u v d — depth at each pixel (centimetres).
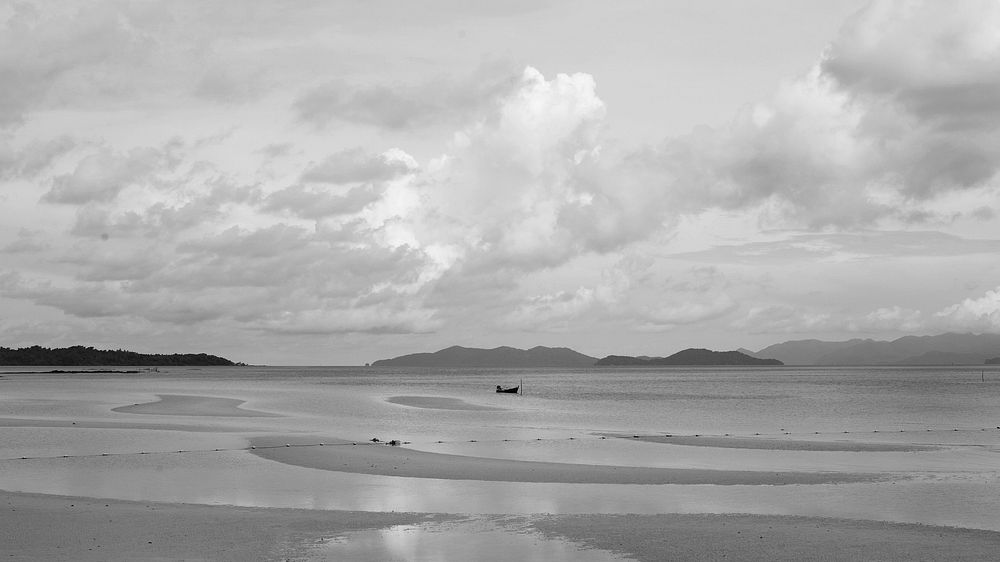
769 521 3012
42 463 4725
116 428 6831
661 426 7356
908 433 6612
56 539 2744
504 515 3161
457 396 13288
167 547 2652
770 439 6059
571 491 3784
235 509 3288
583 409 9756
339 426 7225
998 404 10531
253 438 6009
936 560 2484
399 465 4603
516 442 5869
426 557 2550
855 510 3338
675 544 2678
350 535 2822
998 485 3906
